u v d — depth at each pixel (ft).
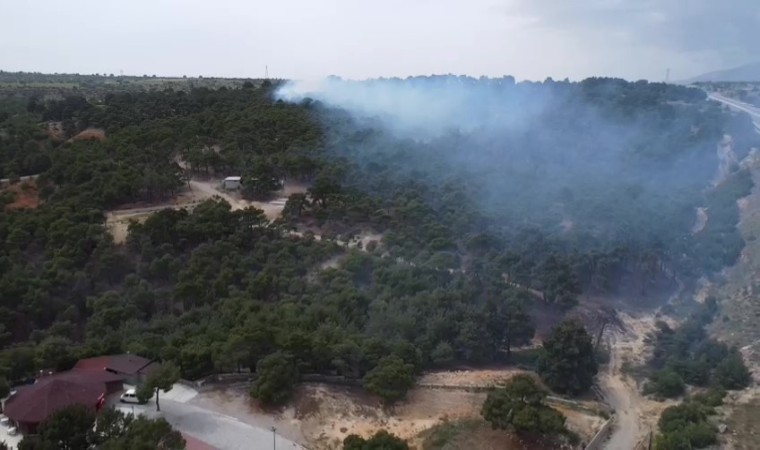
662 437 204.03
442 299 311.27
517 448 206.90
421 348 281.13
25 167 465.47
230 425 207.21
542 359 274.36
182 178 488.02
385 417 224.94
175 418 207.51
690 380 271.28
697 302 368.07
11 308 309.42
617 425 238.68
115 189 430.20
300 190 498.28
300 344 238.89
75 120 595.88
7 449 176.24
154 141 529.86
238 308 295.28
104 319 298.56
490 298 320.09
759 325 307.78
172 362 224.94
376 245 389.80
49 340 260.83
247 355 237.04
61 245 354.54
